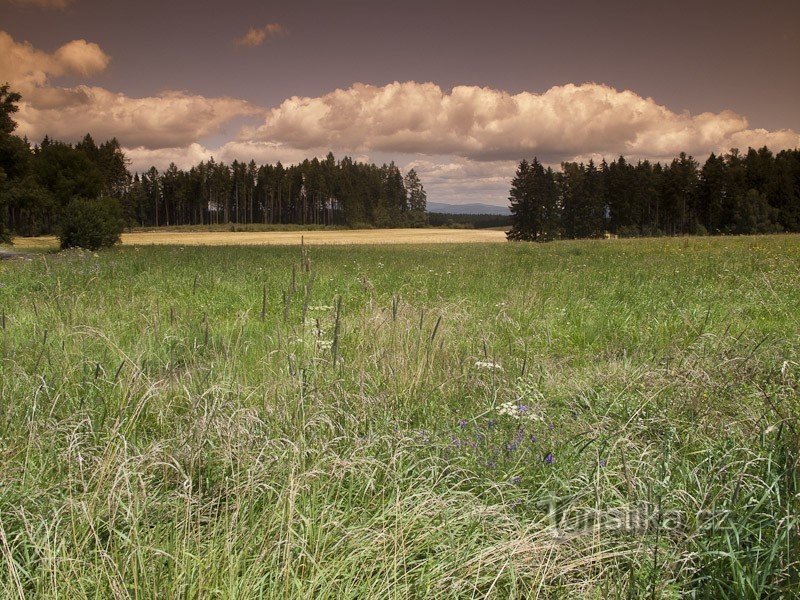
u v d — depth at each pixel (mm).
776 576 2311
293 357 4707
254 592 2156
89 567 2285
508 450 3443
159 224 136875
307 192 144750
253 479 2852
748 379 4477
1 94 41781
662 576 2373
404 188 156875
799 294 9219
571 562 2498
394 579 2312
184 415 3824
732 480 2867
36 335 5617
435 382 4852
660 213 99562
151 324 6797
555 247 29891
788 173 87812
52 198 50844
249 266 15648
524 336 6977
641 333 7098
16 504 2711
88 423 3529
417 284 11688
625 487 3068
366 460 3004
